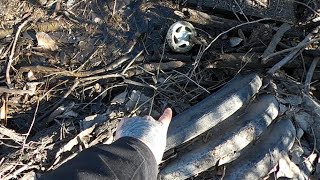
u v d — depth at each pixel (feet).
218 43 2.29
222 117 2.07
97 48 2.25
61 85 2.18
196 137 2.07
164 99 2.17
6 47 2.22
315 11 2.36
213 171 2.03
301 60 2.31
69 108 2.14
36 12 2.31
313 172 2.11
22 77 2.18
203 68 2.24
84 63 2.21
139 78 2.21
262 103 2.16
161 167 2.02
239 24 2.31
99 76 2.18
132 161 1.12
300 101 2.20
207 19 2.30
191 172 1.99
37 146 2.02
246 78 2.20
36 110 2.11
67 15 2.31
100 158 1.11
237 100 2.10
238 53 2.25
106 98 2.18
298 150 2.11
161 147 1.26
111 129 2.05
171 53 2.26
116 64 2.21
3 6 2.31
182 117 2.09
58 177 1.07
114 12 2.31
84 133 2.03
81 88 2.18
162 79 2.20
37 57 2.23
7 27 2.27
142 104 2.13
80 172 1.07
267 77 2.22
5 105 2.14
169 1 2.35
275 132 2.12
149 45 2.26
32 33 2.27
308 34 2.32
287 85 2.24
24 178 1.97
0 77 2.18
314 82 2.31
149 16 2.31
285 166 2.05
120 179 1.08
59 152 2.00
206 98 2.15
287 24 2.34
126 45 2.25
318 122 2.17
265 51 2.25
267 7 2.36
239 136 2.04
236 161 2.05
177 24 2.23
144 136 1.22
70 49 2.25
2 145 2.05
